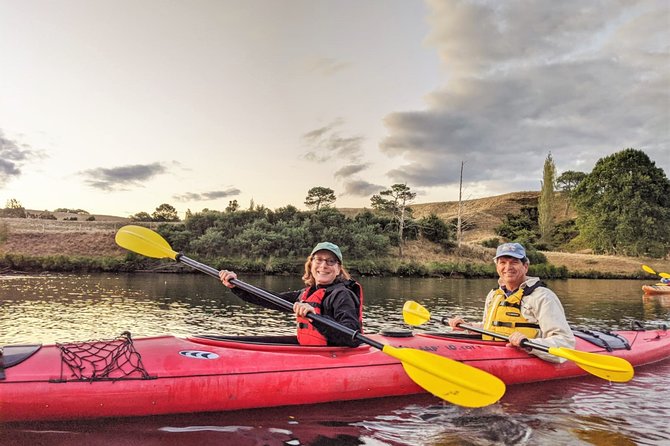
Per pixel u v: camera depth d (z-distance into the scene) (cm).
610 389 408
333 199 3591
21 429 272
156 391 296
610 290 1912
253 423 303
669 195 3859
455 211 7112
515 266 435
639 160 3856
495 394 310
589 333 517
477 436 294
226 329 772
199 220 2783
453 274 2619
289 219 2948
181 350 324
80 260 2164
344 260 2634
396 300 1312
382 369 366
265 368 329
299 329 379
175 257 429
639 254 3738
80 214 5169
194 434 282
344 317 350
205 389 307
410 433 297
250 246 2556
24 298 1114
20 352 293
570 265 3322
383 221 3306
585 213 4050
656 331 585
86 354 301
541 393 394
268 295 376
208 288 1470
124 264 2214
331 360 354
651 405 363
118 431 279
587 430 308
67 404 278
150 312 936
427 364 328
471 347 418
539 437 294
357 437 288
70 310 930
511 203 7012
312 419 315
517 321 430
